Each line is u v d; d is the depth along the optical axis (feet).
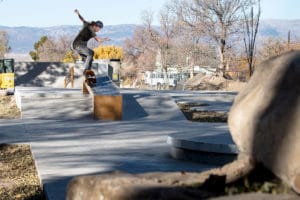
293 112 14.90
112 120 63.62
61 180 28.76
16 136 48.44
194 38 189.47
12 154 40.32
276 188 15.03
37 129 53.42
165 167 33.40
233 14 174.60
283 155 14.79
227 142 35.27
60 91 74.28
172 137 37.88
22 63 117.60
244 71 165.68
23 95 68.95
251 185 15.58
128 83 252.83
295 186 14.34
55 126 56.18
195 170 32.27
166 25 226.79
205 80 156.76
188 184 15.72
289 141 14.70
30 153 40.32
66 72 118.01
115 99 63.77
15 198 26.99
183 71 211.82
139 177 16.24
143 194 14.28
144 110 69.62
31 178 31.65
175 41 224.53
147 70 248.93
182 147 36.40
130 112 68.33
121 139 47.34
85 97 68.54
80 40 69.15
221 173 16.38
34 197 27.04
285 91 15.67
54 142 44.86
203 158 35.63
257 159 16.10
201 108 74.74
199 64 191.21
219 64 178.81
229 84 149.18
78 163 34.53
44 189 26.99
